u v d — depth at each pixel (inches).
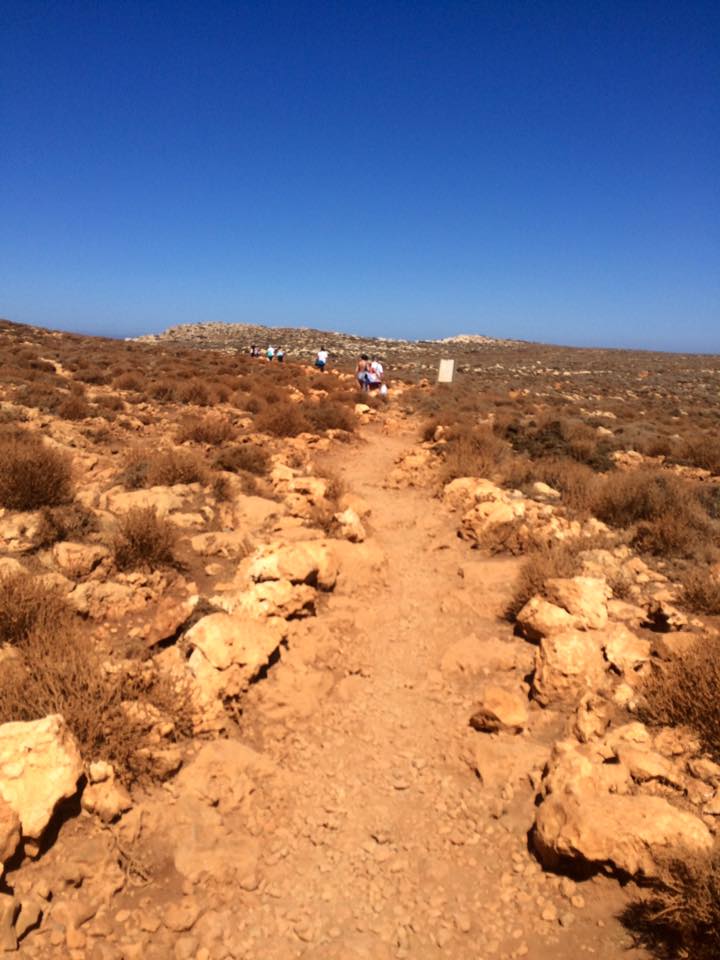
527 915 150.6
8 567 257.9
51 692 191.2
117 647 232.5
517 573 333.1
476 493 452.8
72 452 459.2
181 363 1396.4
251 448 492.7
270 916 151.7
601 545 363.9
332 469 578.9
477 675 250.8
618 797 163.6
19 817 149.8
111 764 177.2
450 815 182.9
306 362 2089.1
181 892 154.2
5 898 136.0
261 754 200.8
